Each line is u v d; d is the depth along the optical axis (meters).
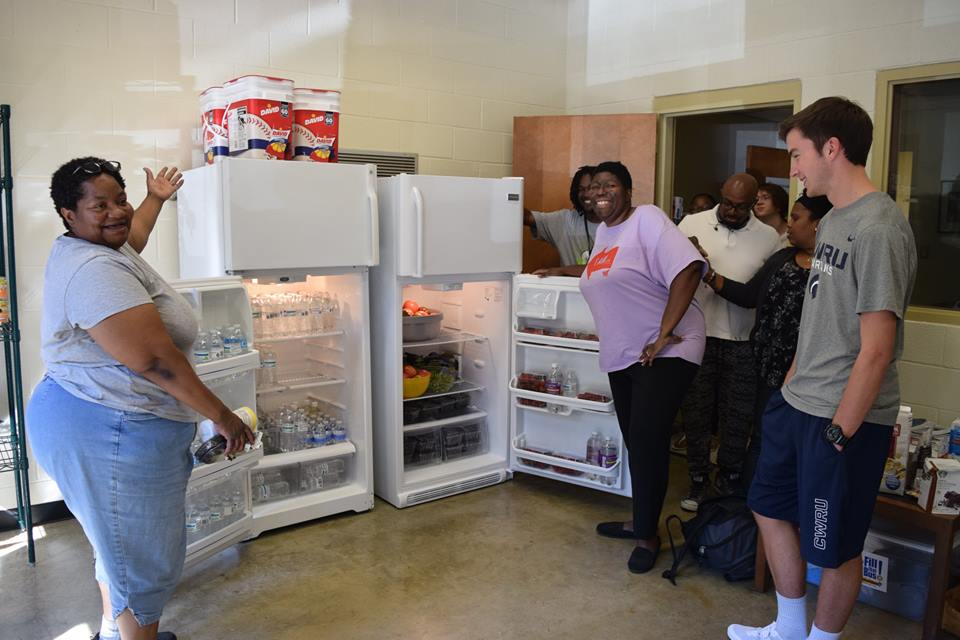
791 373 2.15
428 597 2.69
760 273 3.21
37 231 3.22
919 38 3.47
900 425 2.48
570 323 3.54
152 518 1.87
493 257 3.60
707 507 2.94
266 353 3.36
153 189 2.49
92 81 3.28
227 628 2.48
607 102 4.80
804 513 2.00
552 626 2.50
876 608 2.62
